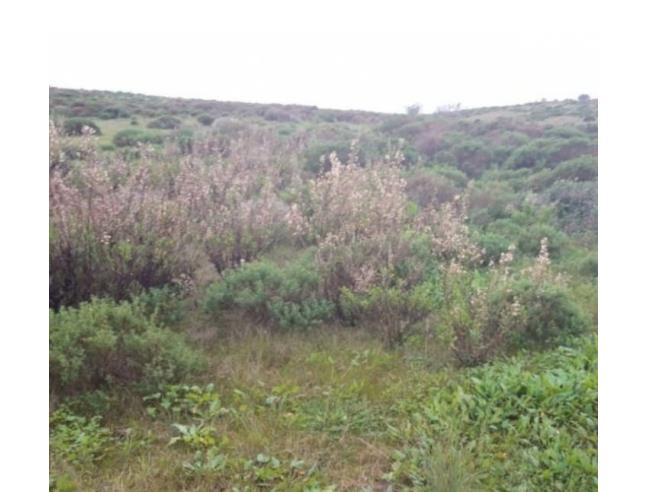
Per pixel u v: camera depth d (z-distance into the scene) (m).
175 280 4.80
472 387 3.69
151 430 3.28
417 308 4.56
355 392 3.70
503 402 3.46
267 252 5.97
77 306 4.47
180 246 5.01
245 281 4.92
